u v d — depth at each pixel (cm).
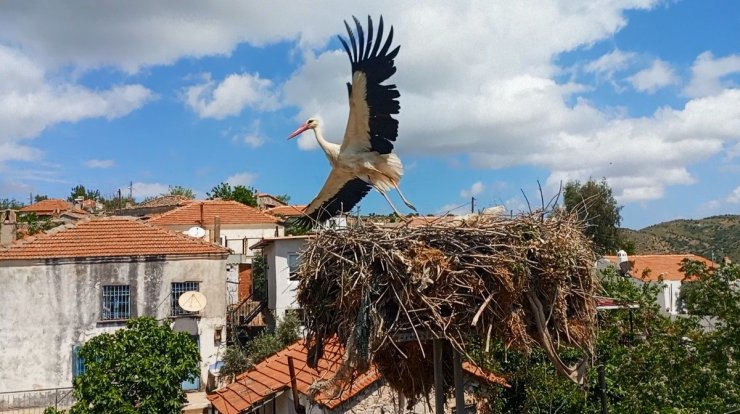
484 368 797
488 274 597
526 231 629
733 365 920
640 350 1015
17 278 2177
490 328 580
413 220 662
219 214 3931
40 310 2194
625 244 3388
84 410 1457
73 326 2222
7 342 2159
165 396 1548
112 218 2439
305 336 666
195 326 2361
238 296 3011
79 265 2241
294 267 684
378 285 580
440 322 568
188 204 4100
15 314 2169
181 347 1608
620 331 1062
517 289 600
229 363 2192
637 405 978
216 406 1455
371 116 758
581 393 1051
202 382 2358
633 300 1080
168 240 2406
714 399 909
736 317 956
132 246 2339
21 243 2250
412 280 570
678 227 6600
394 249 584
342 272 590
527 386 1095
